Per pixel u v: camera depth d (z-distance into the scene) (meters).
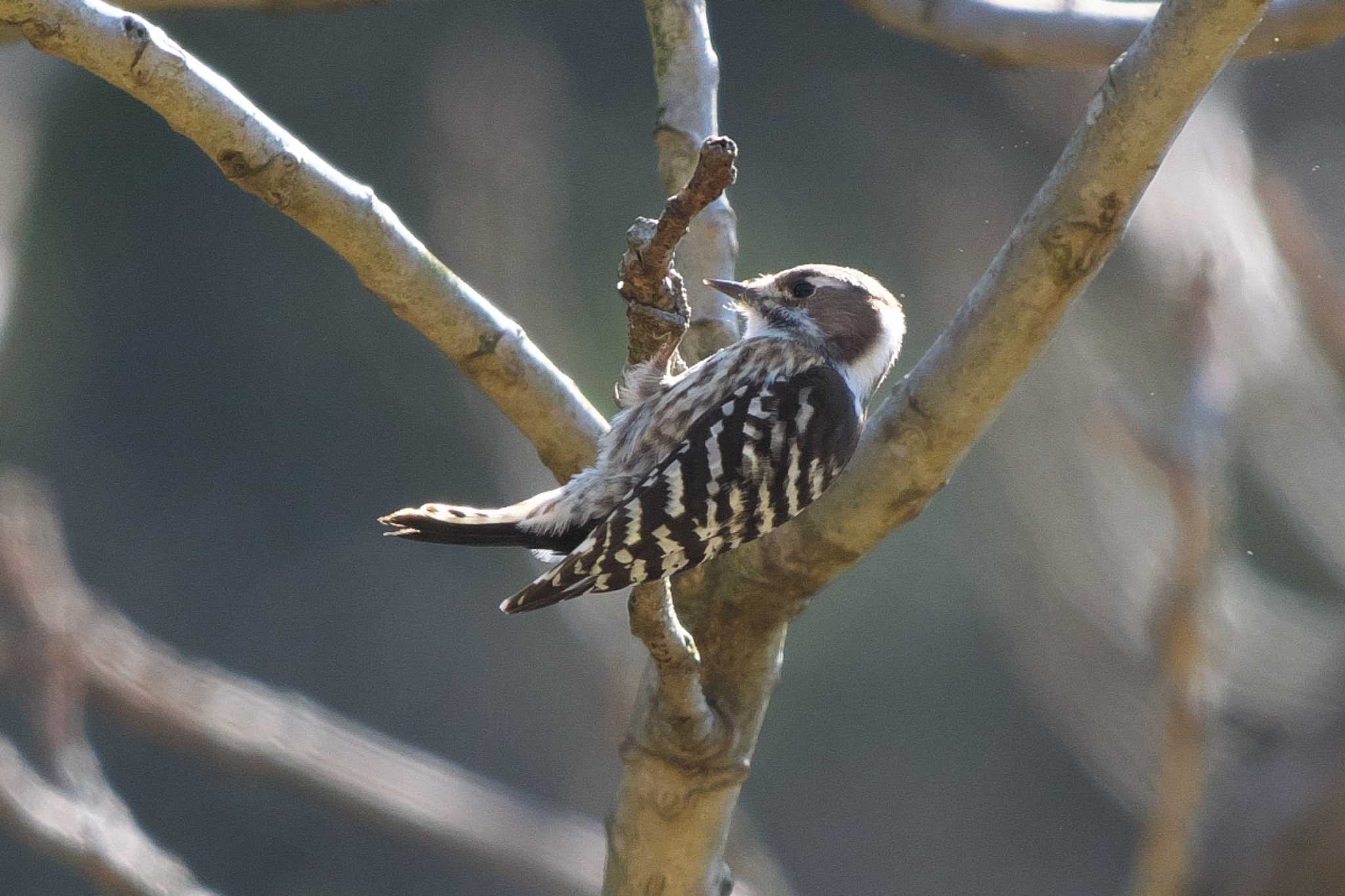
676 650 6.18
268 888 24.41
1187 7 5.48
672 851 6.75
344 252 5.80
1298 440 12.84
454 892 24.53
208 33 25.16
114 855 9.27
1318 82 20.94
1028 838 24.20
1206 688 8.30
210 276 26.22
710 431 6.54
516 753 24.67
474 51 23.73
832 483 6.50
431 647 25.41
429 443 26.17
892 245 23.92
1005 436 11.78
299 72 25.45
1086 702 11.71
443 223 14.15
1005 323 5.99
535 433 6.34
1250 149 12.53
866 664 24.39
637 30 25.69
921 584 24.31
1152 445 8.16
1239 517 17.52
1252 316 11.62
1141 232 11.30
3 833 23.33
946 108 23.88
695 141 7.19
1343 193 19.55
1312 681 12.48
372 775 11.73
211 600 25.53
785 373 7.01
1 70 16.17
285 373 26.17
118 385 25.84
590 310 24.36
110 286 25.78
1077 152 5.79
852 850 24.19
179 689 11.16
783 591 6.57
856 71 24.50
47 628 9.77
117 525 25.45
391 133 25.48
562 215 18.33
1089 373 11.51
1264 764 12.39
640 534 6.24
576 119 25.27
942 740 24.30
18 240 24.27
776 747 24.34
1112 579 11.52
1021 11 8.55
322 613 25.41
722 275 7.37
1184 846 8.35
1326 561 13.28
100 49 5.25
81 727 9.77
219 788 24.55
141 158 25.88
